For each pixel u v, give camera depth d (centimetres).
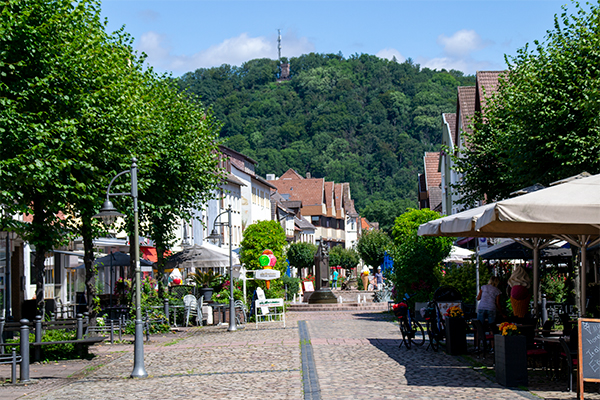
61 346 1709
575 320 1349
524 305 1719
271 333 2294
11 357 1341
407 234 2900
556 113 1969
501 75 2550
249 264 3488
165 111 2559
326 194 11225
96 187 1933
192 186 2750
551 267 2761
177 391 1167
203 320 2956
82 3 1842
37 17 1627
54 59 1644
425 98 17850
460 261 3186
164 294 2828
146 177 2375
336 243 11575
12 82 1573
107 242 2870
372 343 1852
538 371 1282
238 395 1098
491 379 1186
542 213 997
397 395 1043
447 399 998
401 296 2888
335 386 1148
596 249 2288
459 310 1579
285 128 16588
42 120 1611
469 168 2689
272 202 7838
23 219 2470
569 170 1942
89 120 1772
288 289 4359
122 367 1533
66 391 1216
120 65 2180
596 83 1880
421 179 8138
